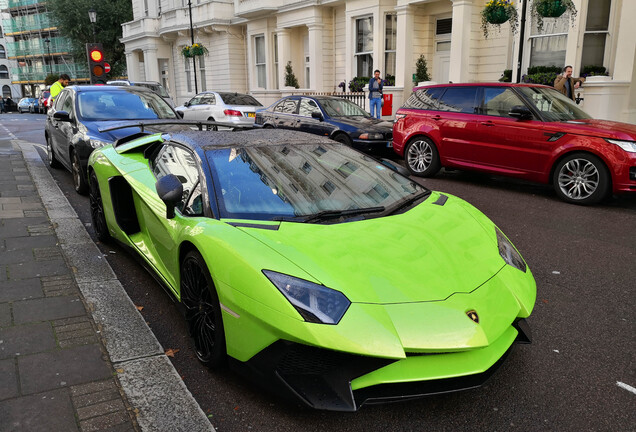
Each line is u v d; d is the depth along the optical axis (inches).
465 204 138.4
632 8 424.2
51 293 143.6
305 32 800.9
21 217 223.0
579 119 297.6
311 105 449.7
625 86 438.6
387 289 91.0
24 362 107.3
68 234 200.5
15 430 85.7
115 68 1499.8
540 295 154.7
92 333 120.9
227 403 99.0
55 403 93.7
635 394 103.0
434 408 97.8
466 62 539.8
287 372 88.7
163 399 97.7
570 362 115.6
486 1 530.3
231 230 103.6
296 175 127.8
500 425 92.9
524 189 321.1
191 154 133.6
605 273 172.9
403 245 103.6
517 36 500.4
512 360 116.5
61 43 2508.6
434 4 594.2
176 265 120.2
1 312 130.7
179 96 1167.6
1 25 3056.1
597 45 460.8
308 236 102.2
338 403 85.4
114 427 87.8
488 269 105.1
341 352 85.7
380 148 406.3
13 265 165.2
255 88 922.7
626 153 256.2
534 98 303.6
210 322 107.3
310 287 88.1
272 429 91.2
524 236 217.3
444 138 337.1
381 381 86.6
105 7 1391.5
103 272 162.1
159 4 1154.7
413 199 132.0
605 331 130.9
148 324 133.0
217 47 999.0
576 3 449.4
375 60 658.2
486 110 318.3
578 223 238.4
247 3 844.6
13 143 520.1
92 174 189.8
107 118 284.2
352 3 671.8
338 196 124.0
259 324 89.7
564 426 92.7
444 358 89.7
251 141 140.9
